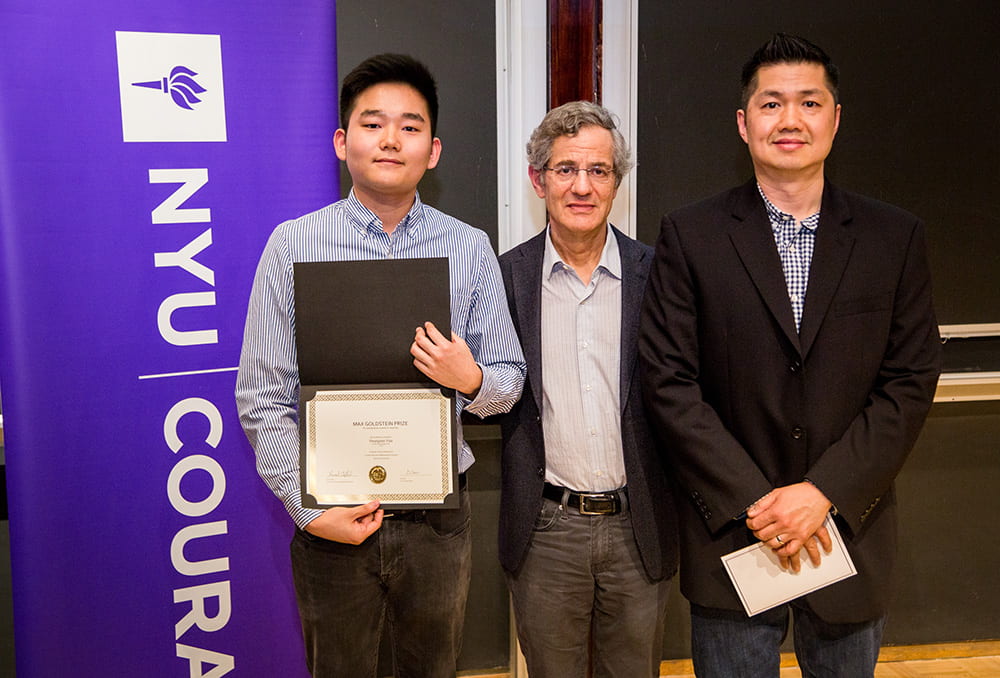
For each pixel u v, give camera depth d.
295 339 1.49
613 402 1.68
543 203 2.17
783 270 1.53
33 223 1.65
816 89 1.50
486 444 2.27
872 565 1.54
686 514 1.61
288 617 1.96
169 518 1.83
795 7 2.15
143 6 1.68
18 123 1.62
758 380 1.52
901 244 1.52
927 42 2.19
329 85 1.84
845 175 2.21
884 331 1.50
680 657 2.42
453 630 1.61
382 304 1.44
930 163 2.24
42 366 1.69
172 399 1.80
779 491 1.48
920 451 2.38
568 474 1.68
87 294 1.71
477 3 2.08
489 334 1.59
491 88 2.12
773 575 1.51
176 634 1.87
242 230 1.81
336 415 1.46
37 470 1.71
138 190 1.72
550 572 1.69
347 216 1.56
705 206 1.61
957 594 2.45
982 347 2.34
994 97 2.23
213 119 1.76
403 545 1.52
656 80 2.14
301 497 1.46
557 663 1.73
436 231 1.59
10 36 1.60
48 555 1.74
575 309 1.69
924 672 2.40
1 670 2.16
